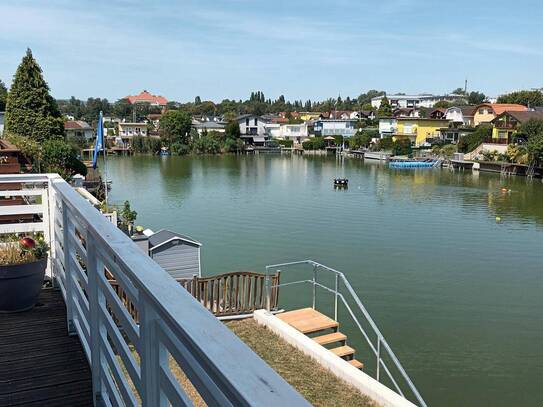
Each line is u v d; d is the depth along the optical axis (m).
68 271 3.46
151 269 1.50
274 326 7.54
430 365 9.91
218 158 68.38
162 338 1.34
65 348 3.35
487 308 13.17
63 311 3.98
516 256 18.64
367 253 18.69
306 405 0.78
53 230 4.61
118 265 1.75
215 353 0.95
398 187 38.81
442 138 70.81
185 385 4.88
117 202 29.98
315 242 20.33
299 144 86.75
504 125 54.56
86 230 2.42
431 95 134.62
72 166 21.98
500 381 9.34
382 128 76.50
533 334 11.53
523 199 32.97
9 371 3.05
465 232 22.75
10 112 26.64
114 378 2.20
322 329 7.52
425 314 12.60
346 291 14.18
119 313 1.85
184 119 74.69
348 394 5.82
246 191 35.66
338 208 28.91
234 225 23.72
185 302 1.22
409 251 19.09
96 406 2.59
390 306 13.12
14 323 3.74
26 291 3.89
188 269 11.84
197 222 24.45
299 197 33.06
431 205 30.30
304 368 6.44
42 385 2.90
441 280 15.52
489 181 43.22
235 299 8.41
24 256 3.88
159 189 36.22
